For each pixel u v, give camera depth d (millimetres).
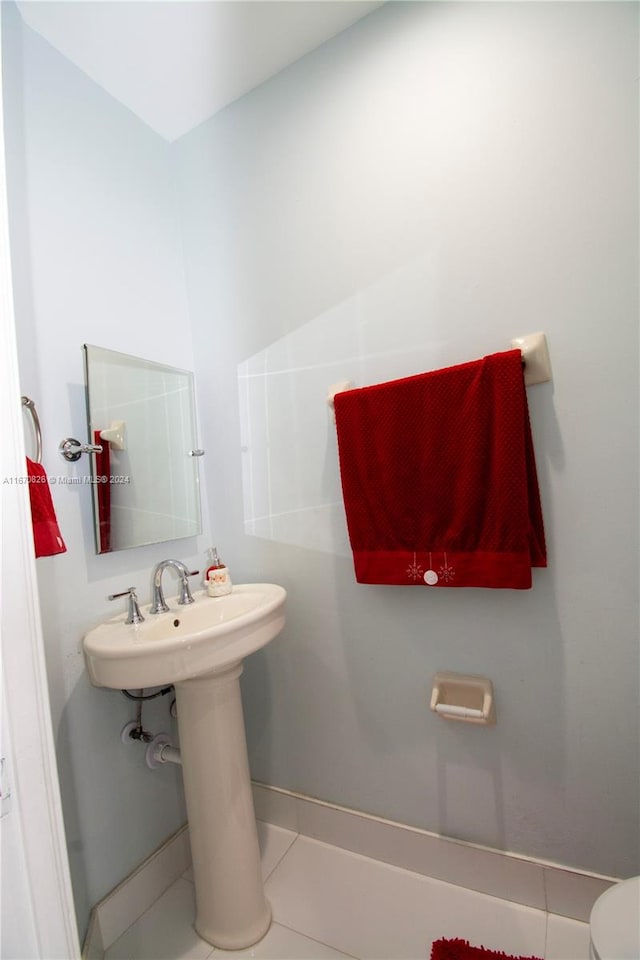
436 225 1093
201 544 1468
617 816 981
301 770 1357
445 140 1071
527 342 981
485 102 1023
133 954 1045
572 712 1012
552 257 978
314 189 1246
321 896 1152
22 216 1015
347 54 1177
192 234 1465
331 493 1268
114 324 1228
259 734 1422
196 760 1064
